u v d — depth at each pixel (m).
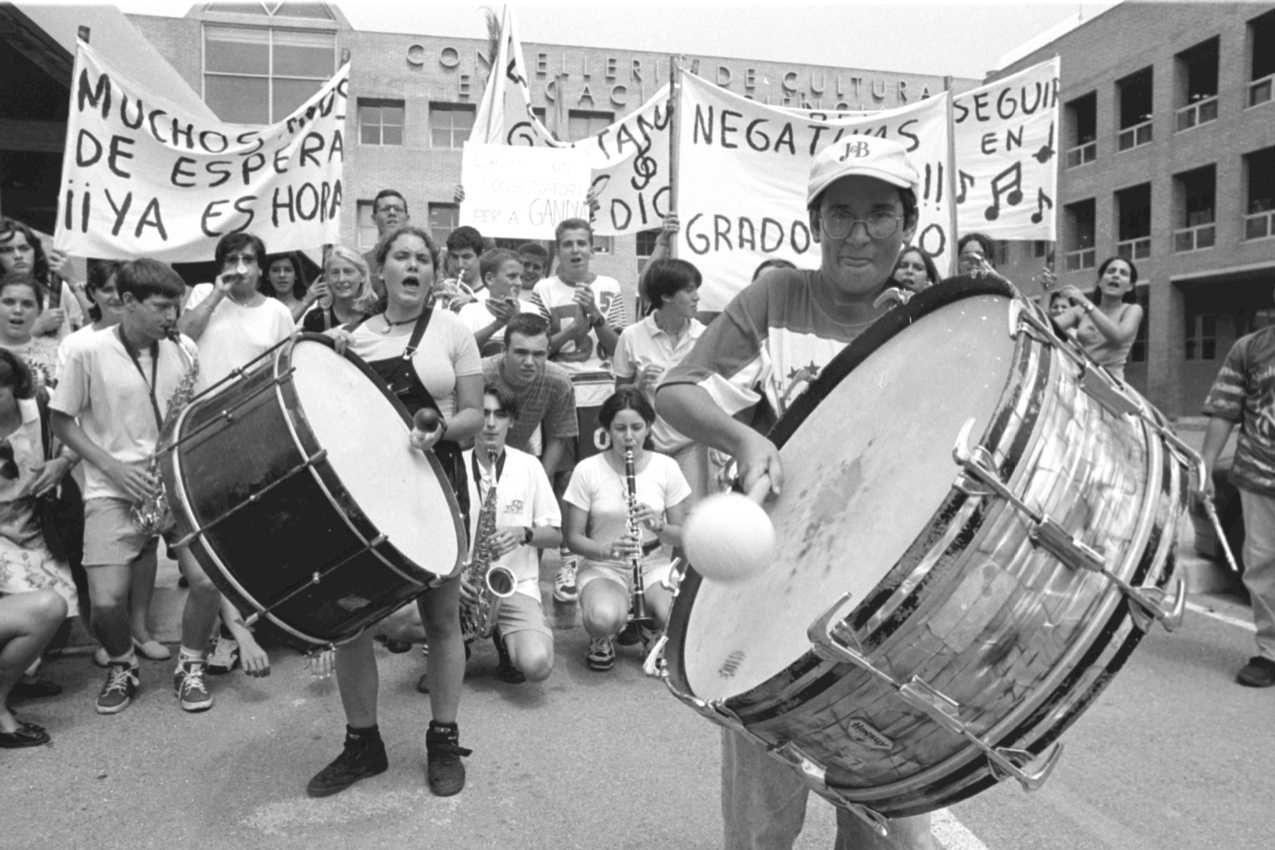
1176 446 1.65
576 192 7.31
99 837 3.08
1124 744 3.74
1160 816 3.17
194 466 2.77
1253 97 25.59
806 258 7.26
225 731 3.93
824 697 1.43
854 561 1.55
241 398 2.82
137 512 4.00
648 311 6.29
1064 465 1.40
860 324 2.14
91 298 5.79
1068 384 1.48
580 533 4.90
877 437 1.77
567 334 6.18
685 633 1.92
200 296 5.49
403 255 3.46
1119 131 29.58
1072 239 31.66
